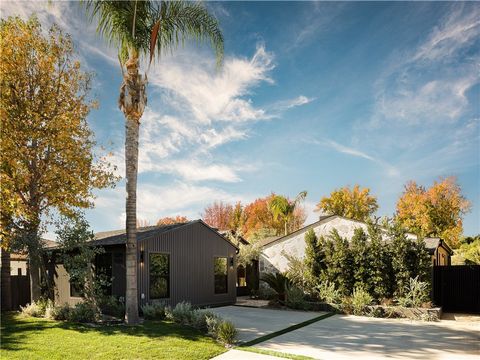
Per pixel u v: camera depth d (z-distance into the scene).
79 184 14.23
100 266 14.38
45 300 14.07
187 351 7.72
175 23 11.81
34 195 14.03
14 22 13.90
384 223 14.85
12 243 12.84
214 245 17.44
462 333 10.38
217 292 17.30
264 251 20.16
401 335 10.03
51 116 14.34
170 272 14.85
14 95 13.66
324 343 8.96
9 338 8.91
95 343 8.34
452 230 33.03
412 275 14.20
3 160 12.81
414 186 37.88
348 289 15.23
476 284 15.45
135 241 11.08
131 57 11.27
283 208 34.19
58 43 14.57
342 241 15.62
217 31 12.09
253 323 11.88
